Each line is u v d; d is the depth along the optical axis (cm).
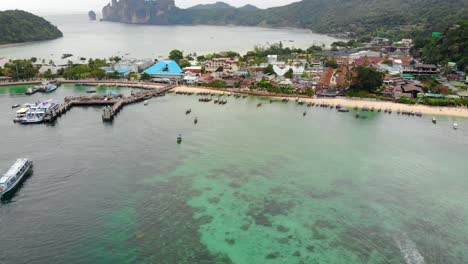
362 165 10556
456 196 8862
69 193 8712
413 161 10894
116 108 15912
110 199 8438
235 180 9531
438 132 13675
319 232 7406
